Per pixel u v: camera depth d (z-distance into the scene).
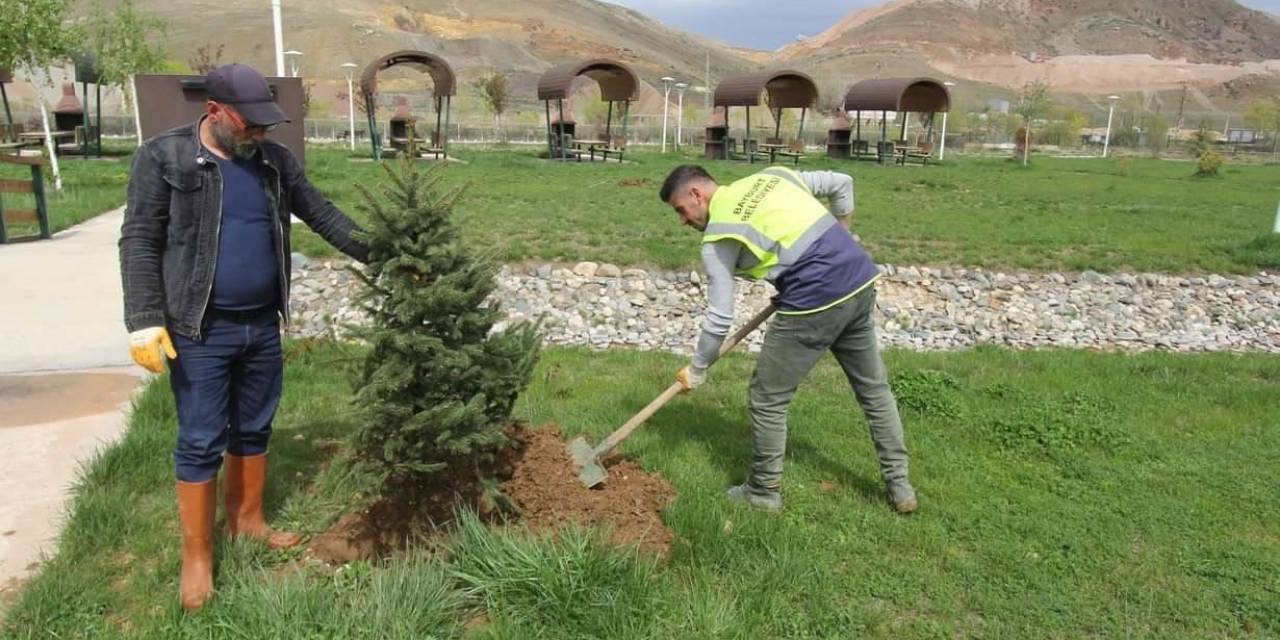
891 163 31.33
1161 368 7.34
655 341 8.63
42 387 5.53
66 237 11.20
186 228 3.09
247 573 3.35
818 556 3.76
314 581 3.32
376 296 3.50
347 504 3.51
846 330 4.05
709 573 3.56
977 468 4.86
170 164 3.03
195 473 3.19
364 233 3.42
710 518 3.87
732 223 3.84
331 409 5.29
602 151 30.98
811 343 3.95
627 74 26.98
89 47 26.77
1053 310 10.19
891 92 29.95
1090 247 12.21
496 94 45.75
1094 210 16.62
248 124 3.05
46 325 7.02
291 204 3.49
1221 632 3.37
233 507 3.67
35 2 16.59
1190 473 4.83
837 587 3.55
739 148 38.78
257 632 3.02
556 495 3.86
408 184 3.40
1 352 6.27
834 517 4.16
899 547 3.94
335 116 62.44
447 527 3.61
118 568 3.46
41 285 8.41
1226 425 5.66
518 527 3.64
